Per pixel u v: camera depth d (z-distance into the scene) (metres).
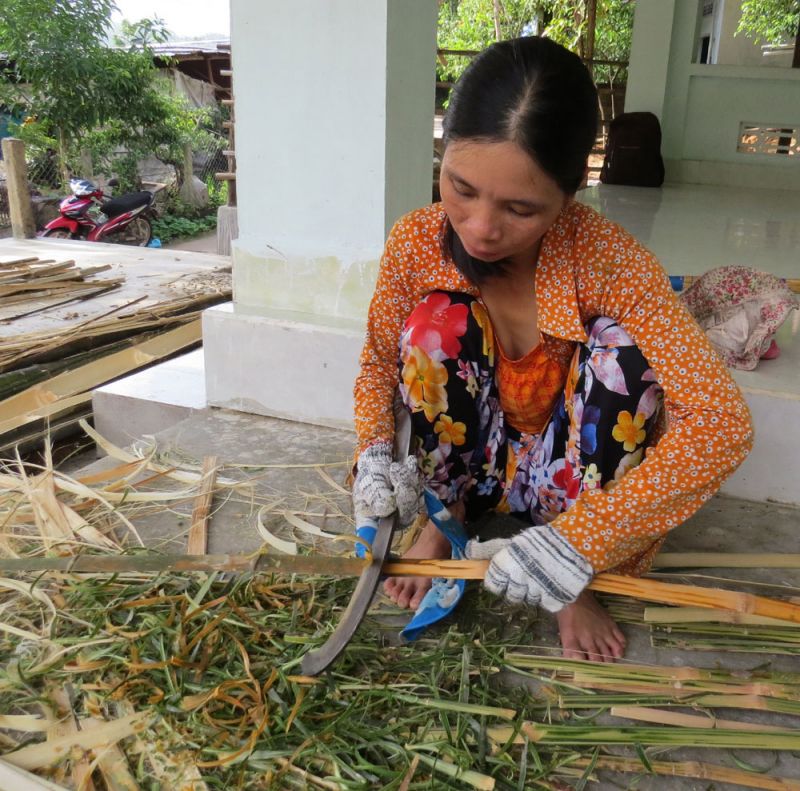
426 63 2.69
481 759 1.34
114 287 5.20
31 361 3.77
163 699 1.43
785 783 1.32
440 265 1.60
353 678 1.48
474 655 1.58
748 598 1.42
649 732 1.38
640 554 1.63
